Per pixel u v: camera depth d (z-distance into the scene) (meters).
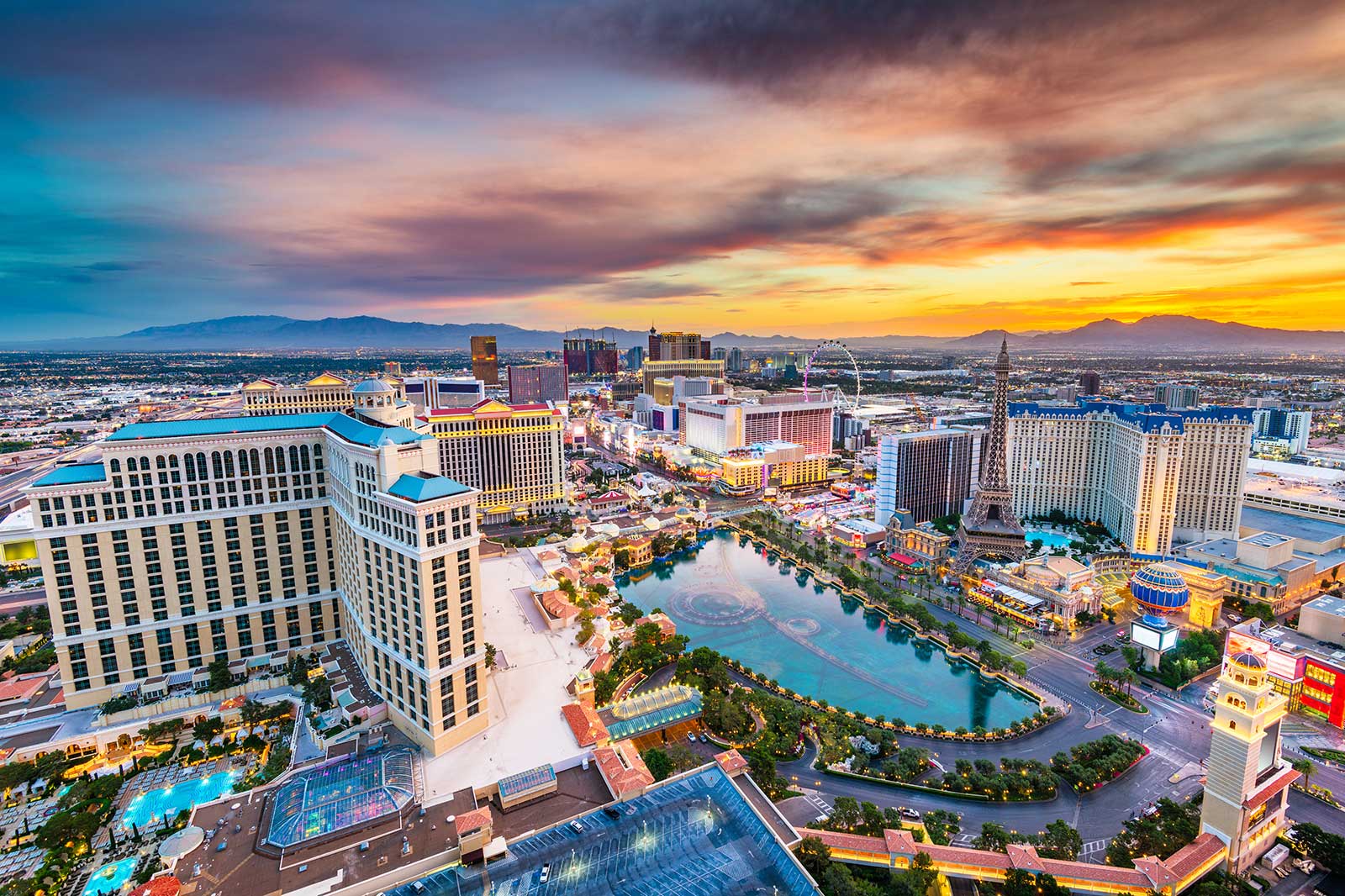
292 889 124.12
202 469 195.00
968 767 187.62
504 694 198.25
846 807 160.38
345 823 138.12
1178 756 197.75
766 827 132.38
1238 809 149.12
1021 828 168.62
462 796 150.75
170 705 185.12
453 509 164.38
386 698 182.38
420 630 162.75
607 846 128.25
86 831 143.62
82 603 184.75
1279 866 156.50
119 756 173.12
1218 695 153.75
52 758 168.00
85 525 182.88
